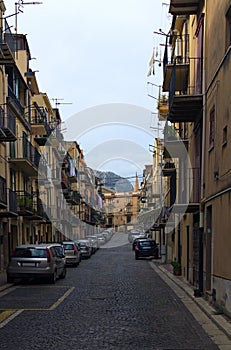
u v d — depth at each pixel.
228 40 11.48
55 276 19.19
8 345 8.34
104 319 10.79
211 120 13.26
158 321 10.52
